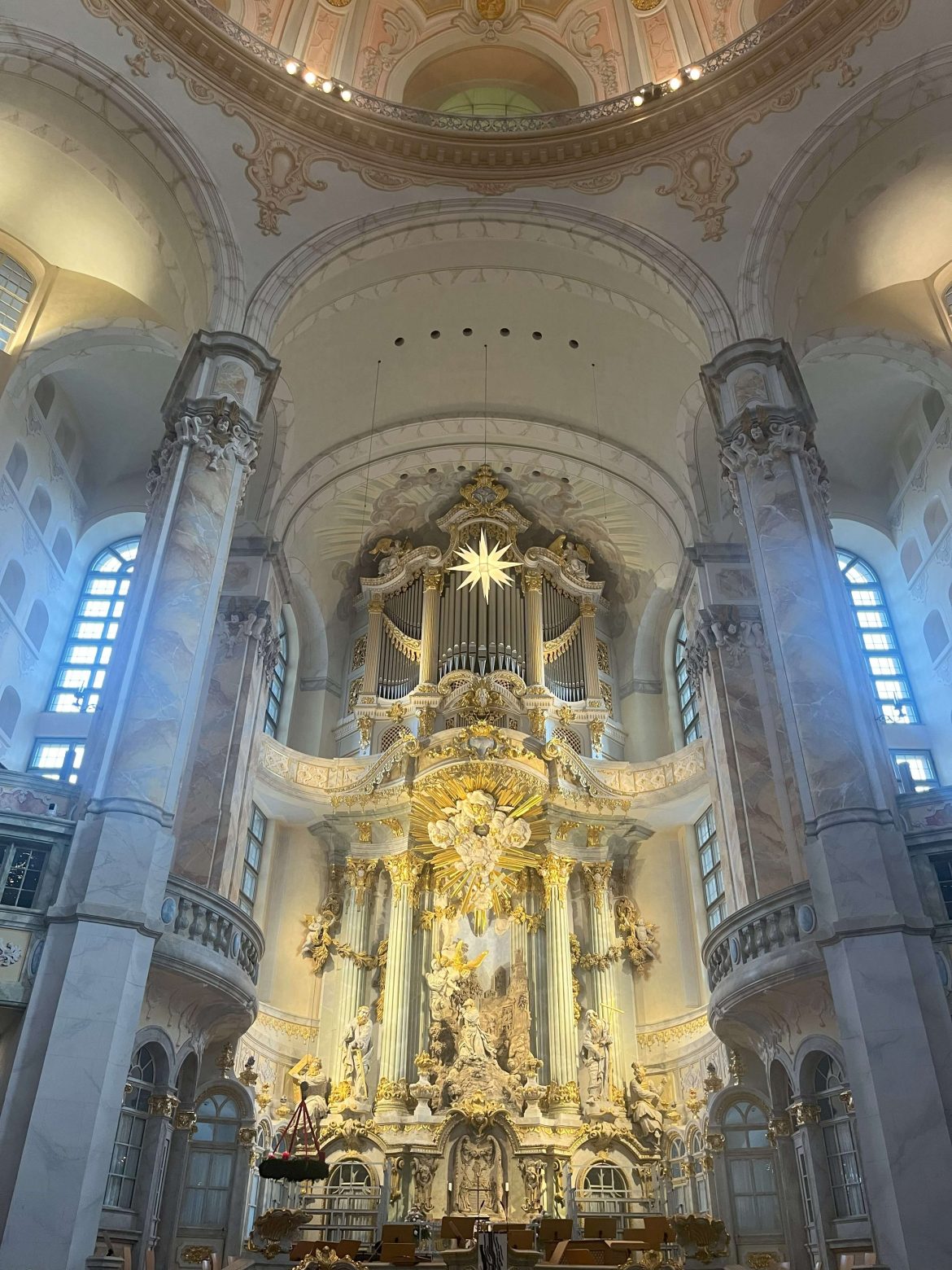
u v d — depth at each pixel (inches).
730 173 655.1
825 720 469.4
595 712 898.7
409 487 931.3
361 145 682.8
